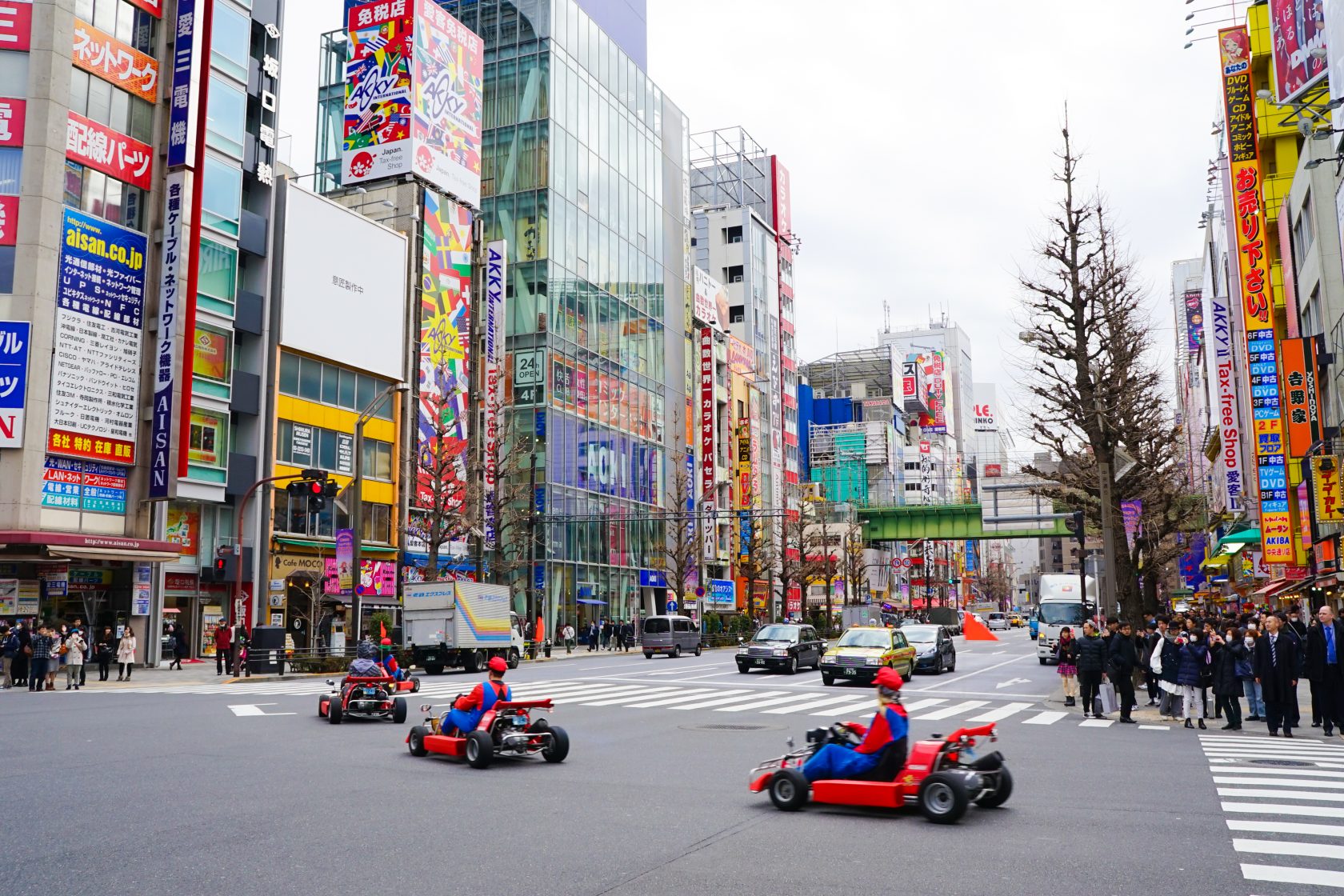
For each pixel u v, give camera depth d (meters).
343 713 17.78
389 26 50.38
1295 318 33.31
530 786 10.84
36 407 29.92
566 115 63.31
